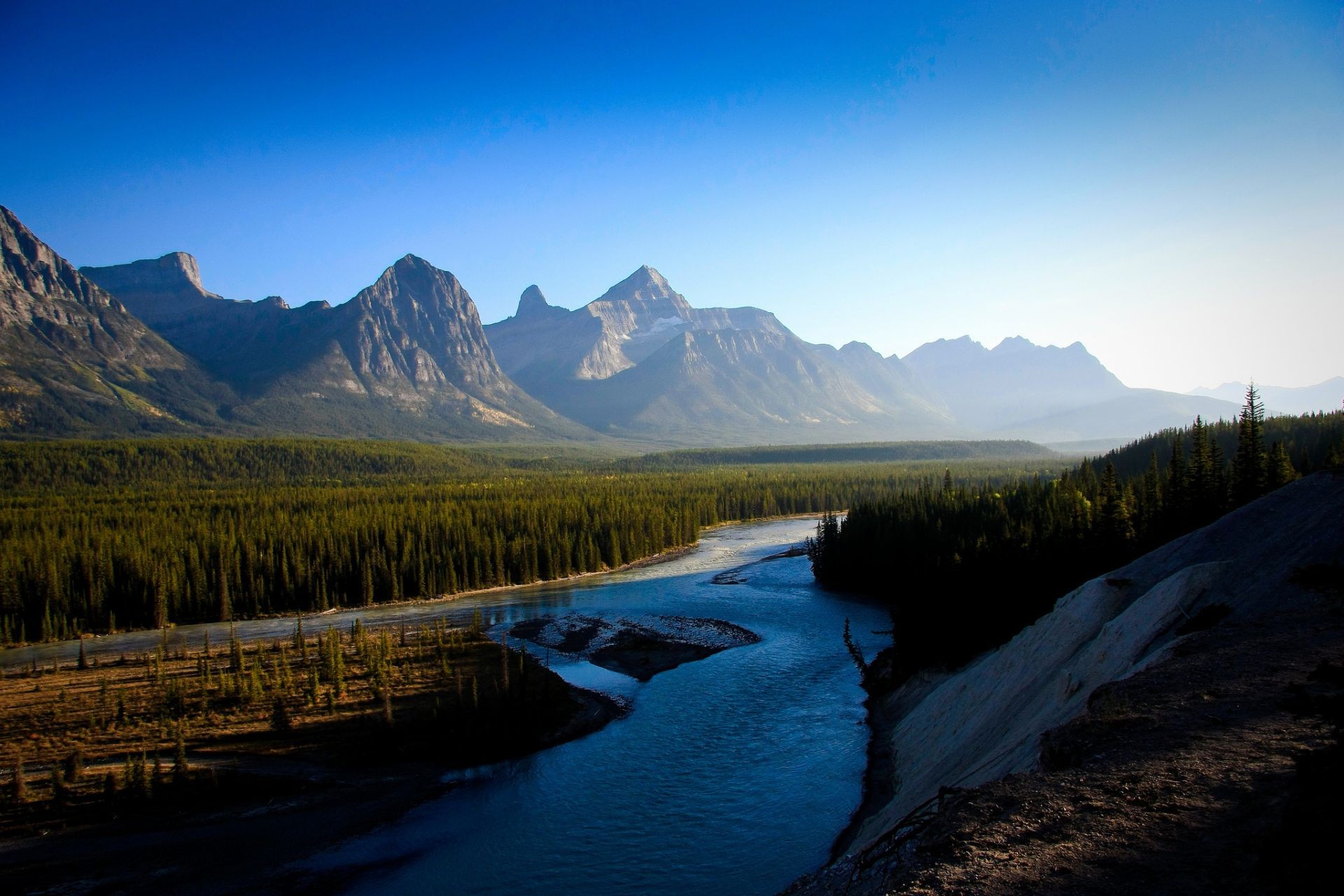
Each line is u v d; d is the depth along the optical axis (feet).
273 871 145.38
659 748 198.49
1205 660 117.60
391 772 188.34
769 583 453.58
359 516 529.86
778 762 185.57
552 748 202.28
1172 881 63.52
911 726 193.47
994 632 219.82
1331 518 147.23
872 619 350.84
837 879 90.74
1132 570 175.42
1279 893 58.65
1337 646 111.55
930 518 436.76
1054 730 106.52
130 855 151.02
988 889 66.64
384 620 387.96
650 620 356.18
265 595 418.51
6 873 145.07
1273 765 80.18
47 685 265.13
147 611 394.52
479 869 144.05
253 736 209.46
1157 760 87.51
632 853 146.30
